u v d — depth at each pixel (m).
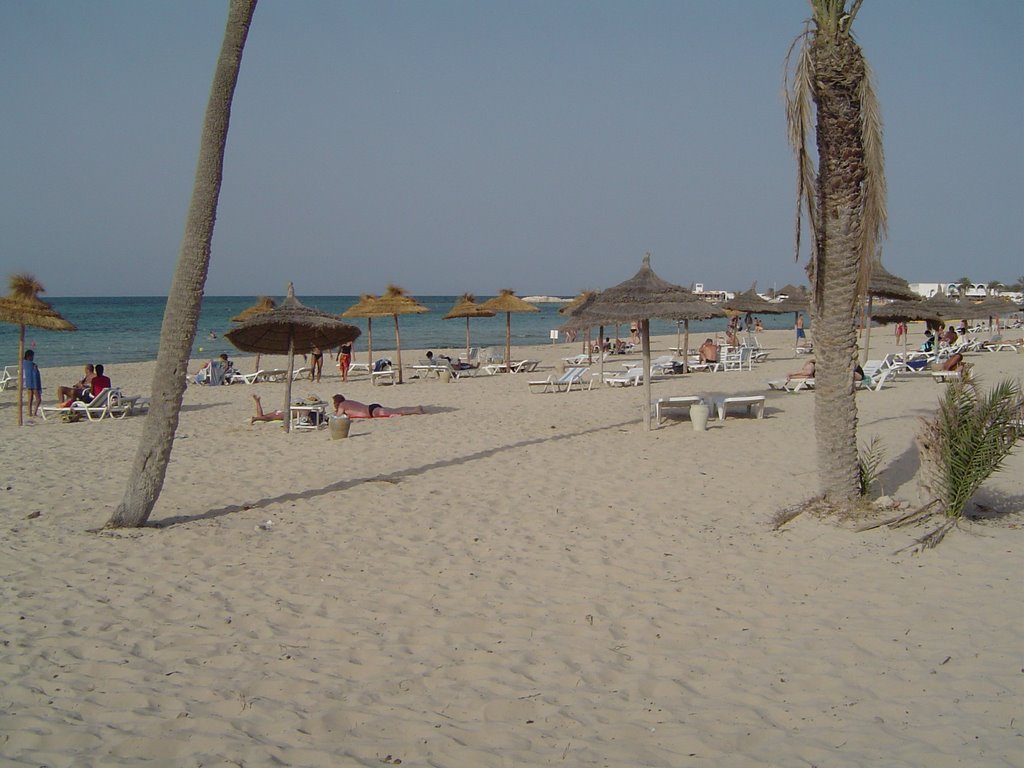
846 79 7.19
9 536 7.36
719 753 3.70
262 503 8.60
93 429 15.01
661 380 21.33
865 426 12.27
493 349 28.88
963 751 3.63
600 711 4.13
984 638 4.84
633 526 7.45
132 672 4.57
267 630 5.18
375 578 6.18
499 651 4.86
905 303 21.97
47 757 3.64
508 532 7.37
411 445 12.04
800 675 4.48
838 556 6.42
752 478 9.23
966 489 7.02
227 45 7.41
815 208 7.43
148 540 7.20
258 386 22.86
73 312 92.56
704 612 5.41
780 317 90.75
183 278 7.58
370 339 25.50
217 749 3.73
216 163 7.48
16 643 4.94
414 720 4.04
